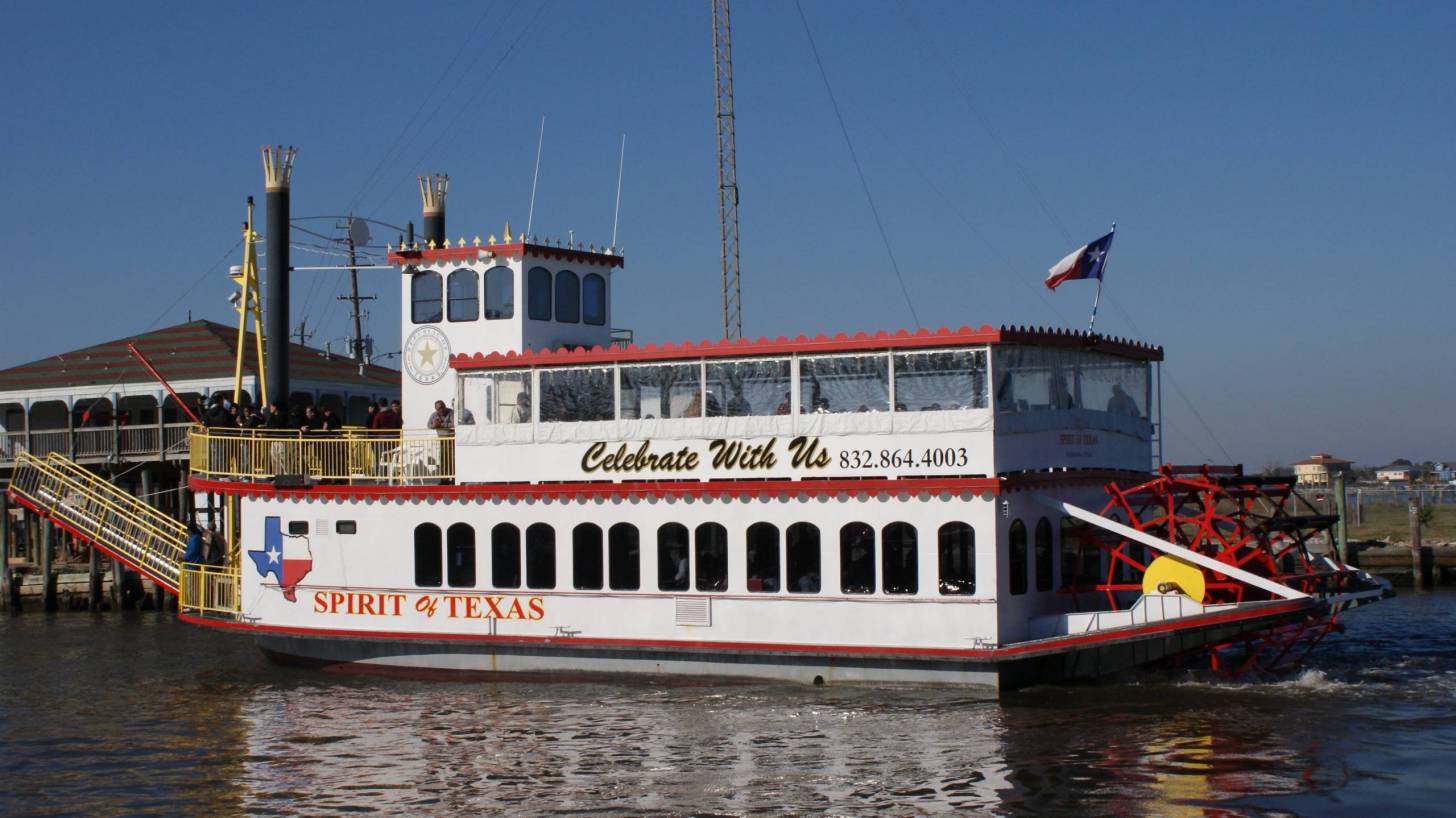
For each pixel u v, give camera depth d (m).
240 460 33.25
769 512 27.83
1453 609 43.44
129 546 38.78
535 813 20.81
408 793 22.12
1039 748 23.12
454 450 30.97
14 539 61.44
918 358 26.77
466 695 29.20
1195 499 28.05
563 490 29.50
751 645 27.89
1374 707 25.75
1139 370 31.69
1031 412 27.41
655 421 28.94
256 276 38.19
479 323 33.84
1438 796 20.25
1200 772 21.66
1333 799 20.23
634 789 21.77
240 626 33.00
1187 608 25.88
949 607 26.44
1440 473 173.38
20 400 57.94
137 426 55.50
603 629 29.20
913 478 26.70
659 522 28.75
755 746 23.86
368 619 31.52
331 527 31.97
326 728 26.80
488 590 30.30
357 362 65.81
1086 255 29.62
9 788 23.27
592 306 35.34
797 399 27.75
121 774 23.98
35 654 38.84
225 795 22.47
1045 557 27.67
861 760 22.75
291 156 39.16
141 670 35.03
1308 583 26.38
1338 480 52.69
